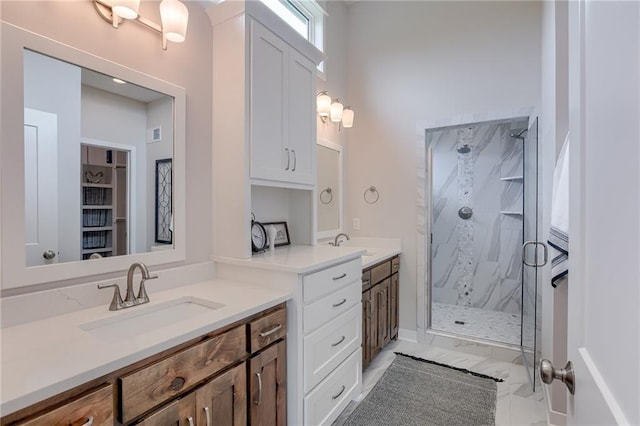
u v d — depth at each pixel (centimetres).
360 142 332
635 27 45
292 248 224
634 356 44
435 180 426
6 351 94
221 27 181
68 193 129
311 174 228
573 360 73
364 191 329
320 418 173
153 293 156
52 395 78
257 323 139
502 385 231
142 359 98
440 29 294
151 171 158
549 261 196
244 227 176
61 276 126
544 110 231
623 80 49
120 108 146
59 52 125
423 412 200
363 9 332
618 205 50
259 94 182
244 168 175
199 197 180
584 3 68
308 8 289
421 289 303
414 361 267
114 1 129
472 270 407
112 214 143
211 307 144
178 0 148
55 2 124
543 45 240
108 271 141
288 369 158
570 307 77
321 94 283
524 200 286
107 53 139
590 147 64
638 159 44
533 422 191
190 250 175
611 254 53
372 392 221
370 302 249
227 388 125
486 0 275
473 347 282
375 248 319
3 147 111
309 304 164
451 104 289
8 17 113
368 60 329
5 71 111
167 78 163
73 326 113
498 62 270
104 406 88
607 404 52
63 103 127
